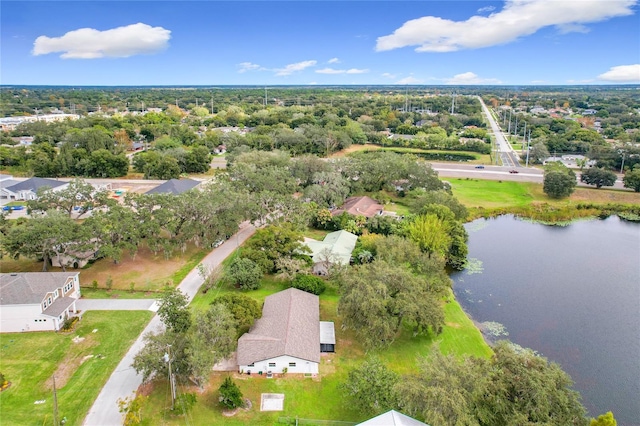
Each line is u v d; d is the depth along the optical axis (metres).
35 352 44.97
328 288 61.19
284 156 114.94
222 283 60.75
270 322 48.00
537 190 117.06
